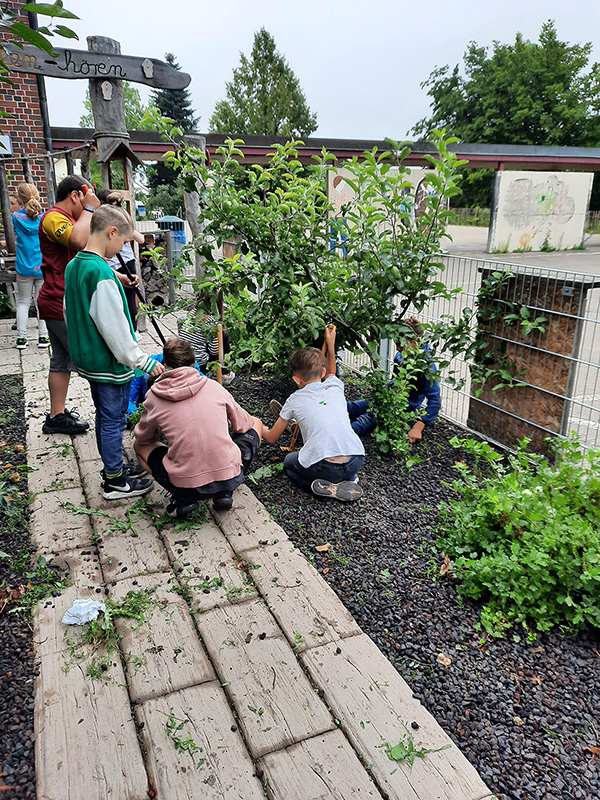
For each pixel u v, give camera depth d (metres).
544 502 2.84
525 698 2.14
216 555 2.91
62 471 3.74
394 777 1.80
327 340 3.87
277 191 4.07
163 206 32.72
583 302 3.63
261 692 2.10
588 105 41.16
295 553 2.93
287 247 4.04
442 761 1.86
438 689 2.16
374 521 3.25
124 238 3.05
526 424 4.17
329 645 2.34
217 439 3.04
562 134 41.34
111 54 6.19
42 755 1.86
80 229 3.58
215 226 4.03
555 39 40.84
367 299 4.18
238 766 1.83
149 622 2.46
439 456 4.13
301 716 2.01
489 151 22.53
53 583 2.69
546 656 2.36
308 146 17.19
